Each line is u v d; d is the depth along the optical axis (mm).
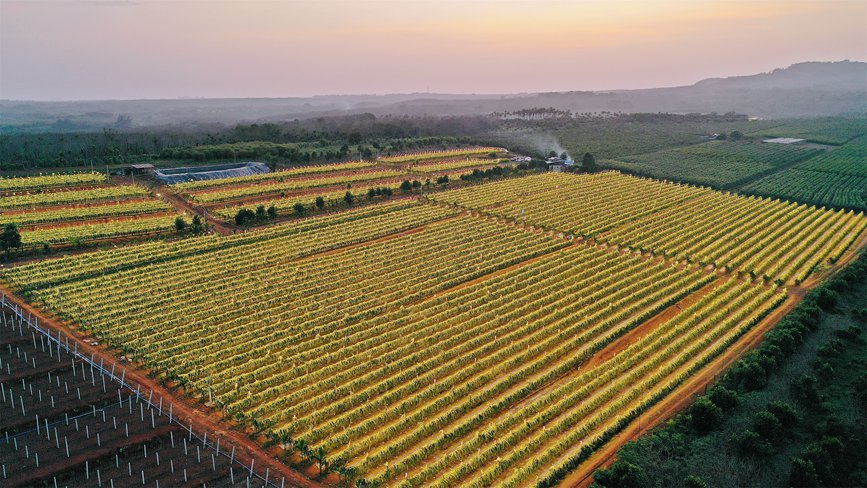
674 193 181500
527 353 79250
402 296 99312
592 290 101125
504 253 120188
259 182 180500
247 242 125062
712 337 84125
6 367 71125
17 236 111438
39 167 176625
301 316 89625
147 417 62906
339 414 66938
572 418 65438
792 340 76000
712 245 127438
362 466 57219
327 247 122812
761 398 66062
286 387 70500
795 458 55969
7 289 96688
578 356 79188
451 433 62312
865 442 59594
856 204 169250
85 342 79812
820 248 129625
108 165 185250
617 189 184375
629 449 58031
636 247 125750
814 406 65125
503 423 63719
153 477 53406
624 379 72375
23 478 52000
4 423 59719
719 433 60781
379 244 124562
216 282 102000
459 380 73500
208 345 80125
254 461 57125
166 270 106875
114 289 97250
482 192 173750
